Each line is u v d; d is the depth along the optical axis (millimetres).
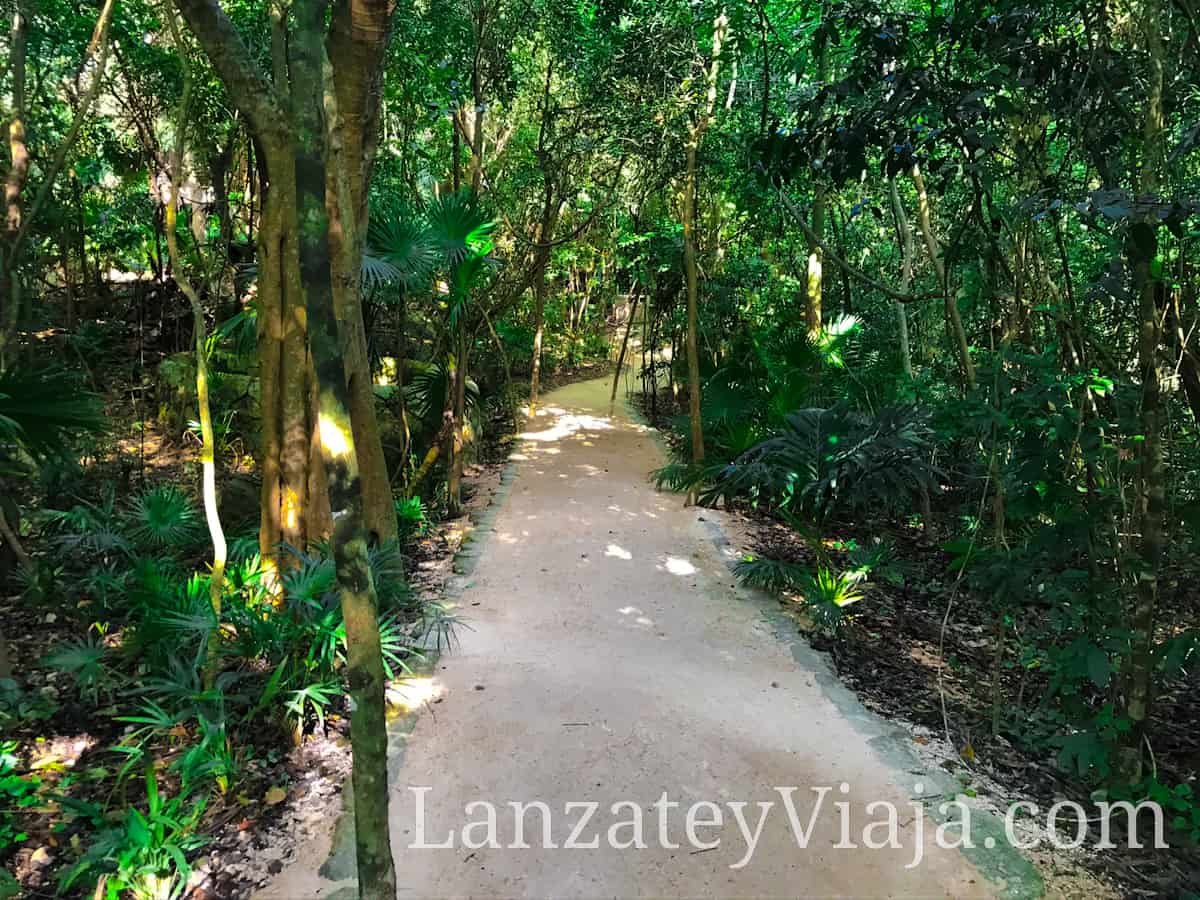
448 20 7031
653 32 8250
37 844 2912
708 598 5371
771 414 7691
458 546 6309
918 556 6641
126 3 6691
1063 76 3902
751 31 7691
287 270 4441
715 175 9328
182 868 2600
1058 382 3283
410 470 7434
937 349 10172
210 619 3551
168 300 9430
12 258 5117
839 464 6113
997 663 3844
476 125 7938
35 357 7039
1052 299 5598
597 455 9586
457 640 4582
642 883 2729
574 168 10344
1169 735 4109
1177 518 5020
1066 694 3535
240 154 9398
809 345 7961
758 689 4148
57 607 4746
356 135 4742
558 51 8805
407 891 2662
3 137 6523
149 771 2781
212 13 3410
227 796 3143
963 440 7109
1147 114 3055
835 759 3512
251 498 6465
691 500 7602
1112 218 2812
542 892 2678
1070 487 3408
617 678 4188
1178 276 3807
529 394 13703
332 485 1997
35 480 6207
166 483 6484
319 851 2832
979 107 3934
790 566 5383
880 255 11320
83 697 3834
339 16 4465
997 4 3902
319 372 1942
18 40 5207
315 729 3600
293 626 3766
